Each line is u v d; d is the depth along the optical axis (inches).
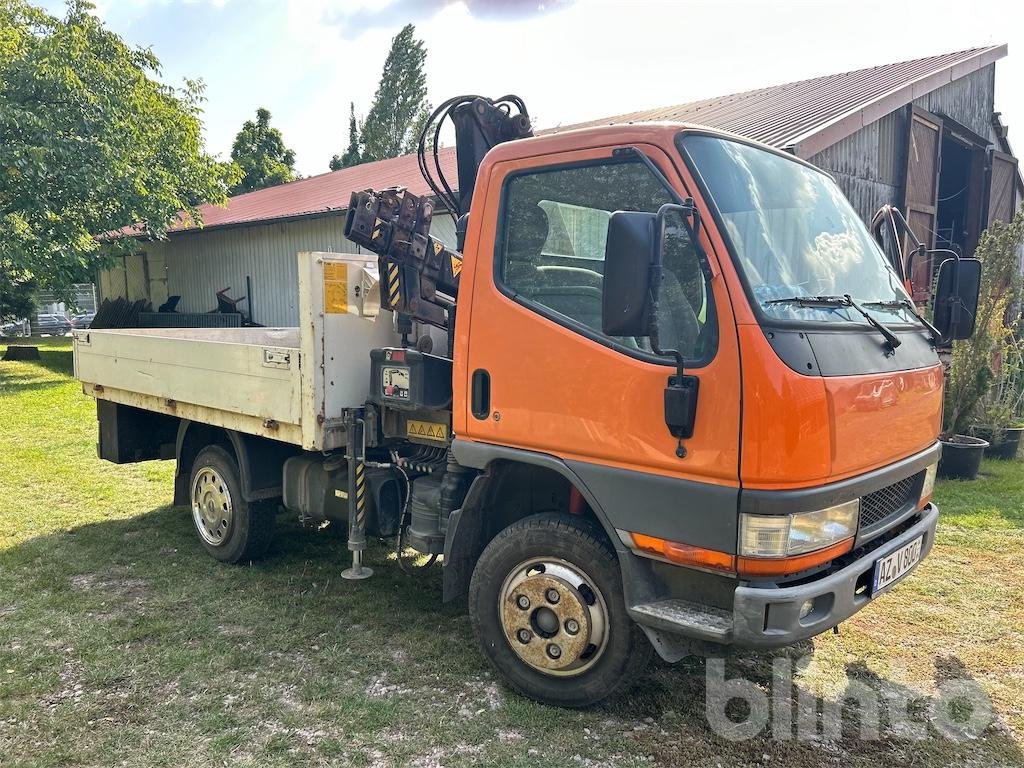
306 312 160.1
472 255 137.2
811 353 107.7
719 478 108.4
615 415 118.0
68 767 117.1
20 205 545.6
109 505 257.6
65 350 875.4
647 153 118.2
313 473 184.5
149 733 125.8
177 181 664.4
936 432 140.9
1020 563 205.8
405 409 155.0
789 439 103.6
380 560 207.0
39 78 533.6
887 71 492.4
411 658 152.6
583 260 123.3
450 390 154.1
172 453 245.9
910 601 181.8
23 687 139.0
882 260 149.2
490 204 135.0
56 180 550.6
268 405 173.9
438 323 162.2
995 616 173.8
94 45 641.0
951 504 259.0
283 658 152.2
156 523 238.7
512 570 136.3
